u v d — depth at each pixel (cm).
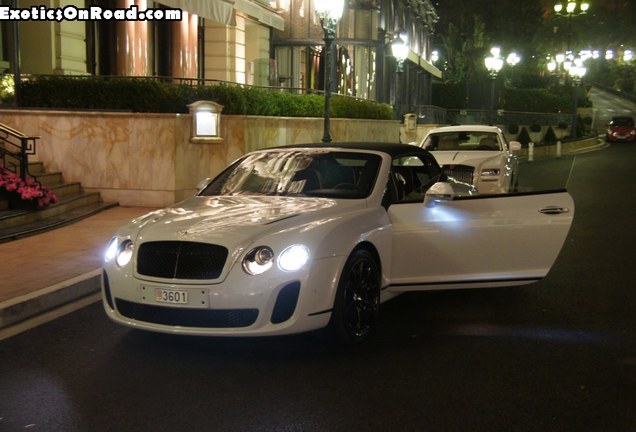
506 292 757
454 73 5591
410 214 627
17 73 1351
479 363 529
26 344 575
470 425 419
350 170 661
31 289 701
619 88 9538
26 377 500
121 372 509
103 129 1325
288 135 1764
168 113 1359
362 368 516
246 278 503
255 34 2605
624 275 842
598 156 3559
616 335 602
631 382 490
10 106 1360
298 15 2773
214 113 1368
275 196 637
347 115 2206
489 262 644
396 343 577
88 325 628
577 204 1580
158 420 426
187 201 645
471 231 635
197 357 540
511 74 6019
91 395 466
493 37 6000
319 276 519
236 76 2352
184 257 518
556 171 2591
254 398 459
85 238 991
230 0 1752
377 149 685
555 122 5112
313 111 1956
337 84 2930
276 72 2441
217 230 529
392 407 445
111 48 1831
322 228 541
